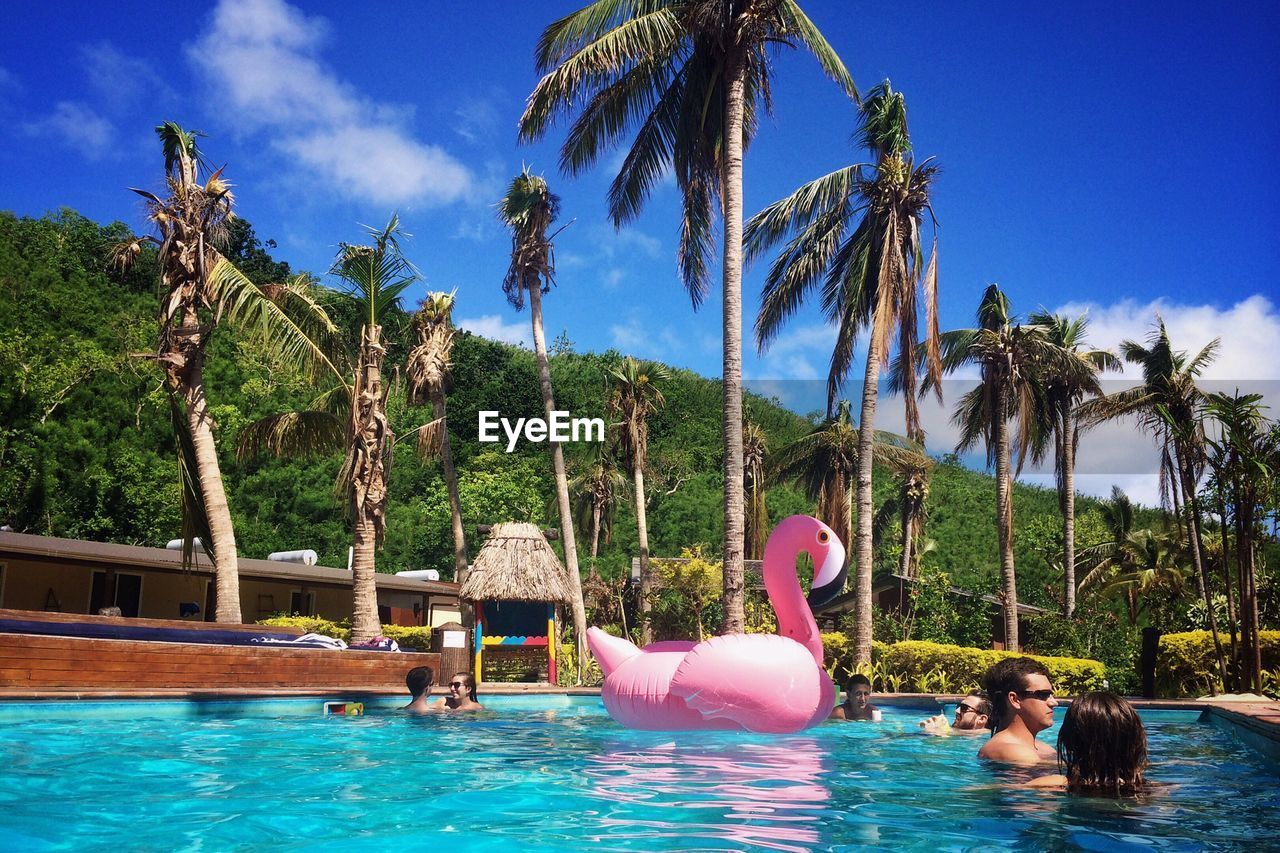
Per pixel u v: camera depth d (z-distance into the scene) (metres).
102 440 38.41
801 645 8.00
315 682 11.78
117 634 10.77
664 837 3.65
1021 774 4.82
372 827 3.88
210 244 16.78
